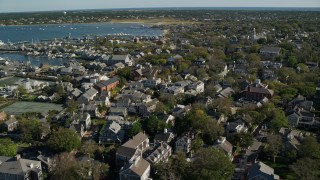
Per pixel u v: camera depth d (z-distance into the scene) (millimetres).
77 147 154750
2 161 137500
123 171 128750
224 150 145500
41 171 137250
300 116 184250
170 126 175875
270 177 122125
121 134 171000
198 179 119125
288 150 147750
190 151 152125
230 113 195125
